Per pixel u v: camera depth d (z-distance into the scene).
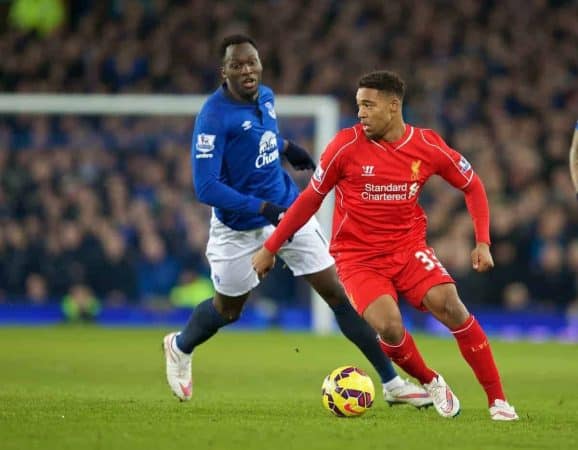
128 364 45.50
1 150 77.94
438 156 25.30
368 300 25.09
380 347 28.17
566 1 88.81
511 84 84.38
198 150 27.50
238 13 93.38
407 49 88.31
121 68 91.25
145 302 74.75
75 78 91.94
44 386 35.25
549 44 87.00
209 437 22.27
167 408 27.64
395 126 25.19
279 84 88.38
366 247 25.52
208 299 29.17
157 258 74.62
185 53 92.06
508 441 22.22
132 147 78.75
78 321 73.94
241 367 44.53
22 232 76.06
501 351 55.22
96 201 77.12
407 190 25.22
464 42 88.12
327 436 22.56
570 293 68.31
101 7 96.50
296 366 45.00
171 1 95.44
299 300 72.12
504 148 77.62
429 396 27.42
